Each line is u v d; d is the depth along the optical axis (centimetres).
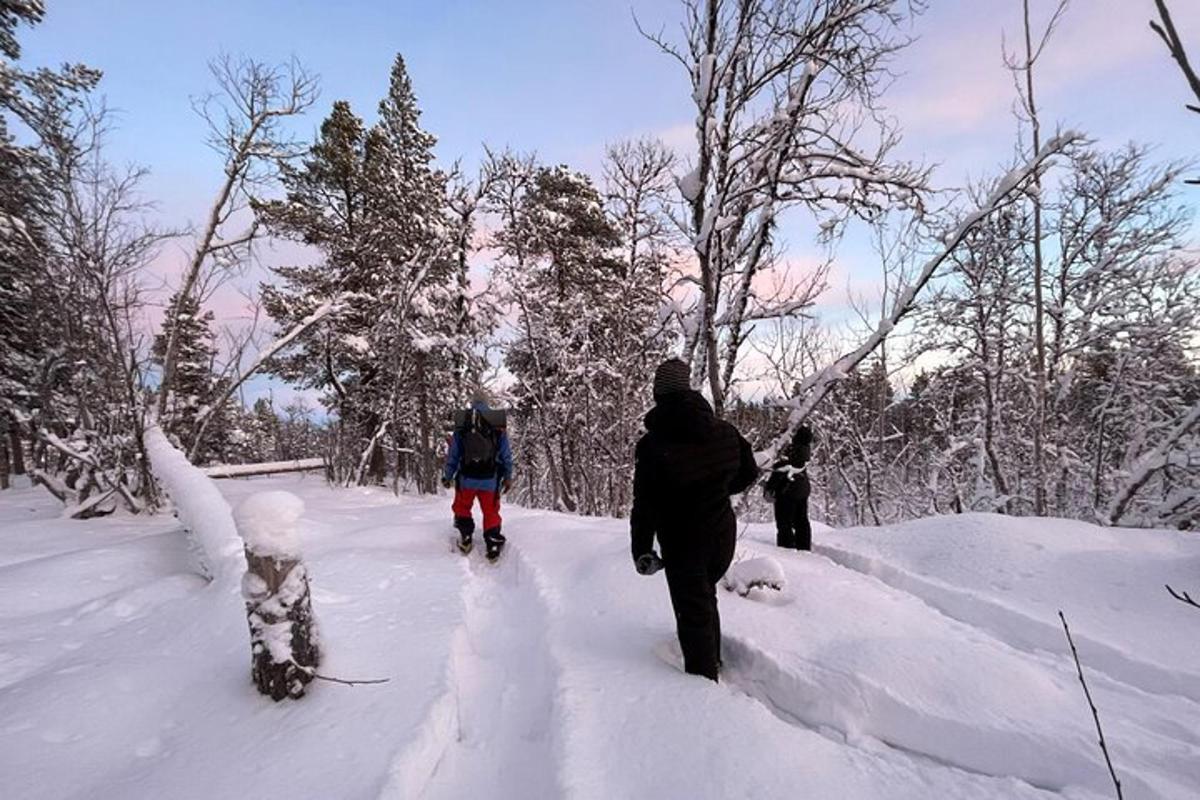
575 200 1908
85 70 1143
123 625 397
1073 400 1502
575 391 1384
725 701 272
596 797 211
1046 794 217
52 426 949
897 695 271
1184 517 788
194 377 1130
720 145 654
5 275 854
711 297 663
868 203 666
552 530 623
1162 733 254
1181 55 126
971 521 565
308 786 217
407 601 416
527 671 346
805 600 392
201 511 534
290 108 902
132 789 218
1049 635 376
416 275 1463
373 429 1872
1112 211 1227
